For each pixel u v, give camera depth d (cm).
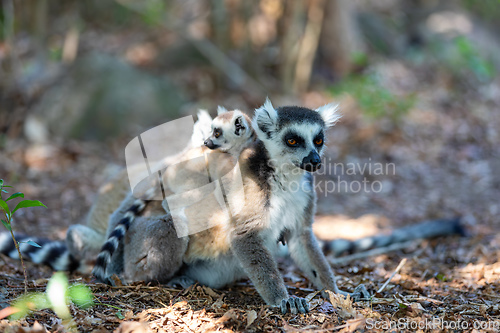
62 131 1217
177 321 454
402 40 1848
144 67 1474
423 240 817
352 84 1488
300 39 1487
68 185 1023
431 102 1499
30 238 664
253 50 1500
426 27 1923
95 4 1748
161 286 545
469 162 1202
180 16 1722
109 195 673
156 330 436
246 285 592
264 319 460
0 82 1286
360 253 776
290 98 1461
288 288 579
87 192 999
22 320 425
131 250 557
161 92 1334
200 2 1761
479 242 790
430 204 1013
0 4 1419
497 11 2264
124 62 1384
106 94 1266
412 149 1252
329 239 852
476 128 1369
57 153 1147
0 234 659
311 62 1494
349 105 1432
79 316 450
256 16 1589
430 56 1761
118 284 543
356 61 1591
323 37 1586
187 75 1461
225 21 1454
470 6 2266
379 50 1752
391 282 605
